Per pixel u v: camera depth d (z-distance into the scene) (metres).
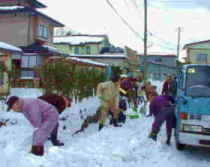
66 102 6.48
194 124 5.70
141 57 52.72
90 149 6.00
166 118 6.84
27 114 5.14
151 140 6.98
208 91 6.43
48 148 5.55
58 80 10.87
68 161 5.04
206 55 40.81
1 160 4.36
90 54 43.94
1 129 6.94
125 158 5.68
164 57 59.84
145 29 23.16
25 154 4.93
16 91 14.77
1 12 25.05
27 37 25.25
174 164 5.62
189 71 6.91
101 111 8.16
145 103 11.66
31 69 22.89
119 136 7.23
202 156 6.23
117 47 49.91
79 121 8.97
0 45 15.66
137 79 14.68
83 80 12.69
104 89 8.16
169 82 13.82
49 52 22.98
